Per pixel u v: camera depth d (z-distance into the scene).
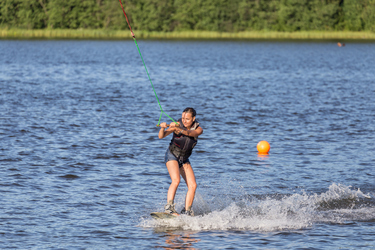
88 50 132.88
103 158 23.36
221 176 20.98
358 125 32.97
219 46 162.00
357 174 21.30
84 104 40.94
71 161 22.61
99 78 64.44
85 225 15.03
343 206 17.34
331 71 81.25
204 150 25.58
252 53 129.88
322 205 17.38
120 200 17.52
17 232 14.28
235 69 82.88
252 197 18.27
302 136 29.34
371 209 17.05
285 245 13.73
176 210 16.95
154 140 27.70
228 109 39.47
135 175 20.70
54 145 25.80
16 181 19.31
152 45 163.62
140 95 47.75
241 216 16.27
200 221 15.67
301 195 18.42
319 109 39.97
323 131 30.88
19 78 62.12
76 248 13.27
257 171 21.78
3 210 16.05
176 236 14.45
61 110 37.44
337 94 50.38
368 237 14.37
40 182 19.30
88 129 30.34
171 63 93.69
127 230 14.78
